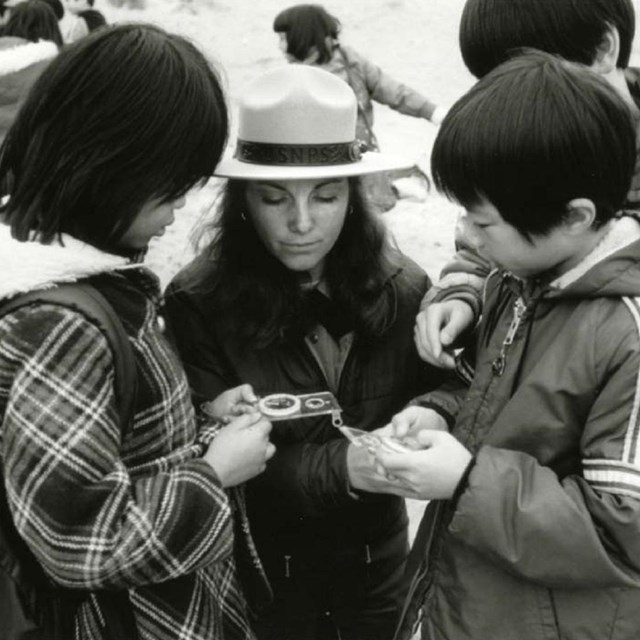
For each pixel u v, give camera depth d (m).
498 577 1.77
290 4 10.36
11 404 1.50
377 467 1.82
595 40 2.06
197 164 1.58
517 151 1.57
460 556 1.81
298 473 2.05
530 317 1.77
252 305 2.02
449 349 2.07
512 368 1.78
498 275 1.96
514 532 1.63
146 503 1.56
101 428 1.51
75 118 1.53
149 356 1.65
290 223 1.93
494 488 1.64
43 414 1.49
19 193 1.57
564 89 1.59
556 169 1.57
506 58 2.09
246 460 1.75
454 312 2.04
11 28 5.04
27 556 1.64
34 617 1.64
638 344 1.60
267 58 9.26
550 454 1.71
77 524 1.51
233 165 1.96
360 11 10.17
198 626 1.73
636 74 2.30
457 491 1.67
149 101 1.52
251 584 2.05
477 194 1.63
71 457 1.49
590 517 1.61
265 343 2.03
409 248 5.73
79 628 1.68
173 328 2.09
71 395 1.49
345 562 2.23
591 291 1.65
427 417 1.98
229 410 1.90
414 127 7.65
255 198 1.94
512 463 1.66
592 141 1.58
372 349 2.13
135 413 1.65
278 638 2.29
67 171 1.53
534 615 1.75
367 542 2.25
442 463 1.69
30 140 1.57
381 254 2.13
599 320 1.64
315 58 5.45
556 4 2.04
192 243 2.28
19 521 1.51
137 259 1.71
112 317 1.56
